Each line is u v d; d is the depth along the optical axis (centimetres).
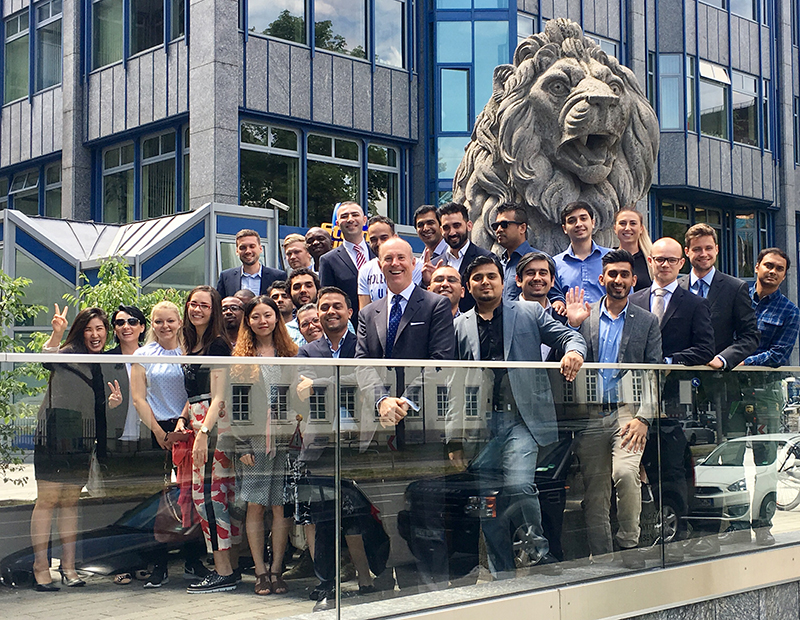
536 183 819
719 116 2769
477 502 461
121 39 2227
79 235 1598
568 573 498
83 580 352
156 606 368
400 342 514
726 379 597
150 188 2175
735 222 2969
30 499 341
